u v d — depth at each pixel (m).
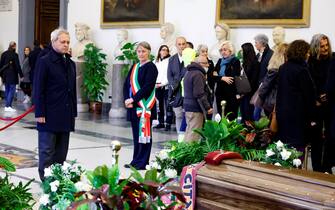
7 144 9.17
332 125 6.02
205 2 12.54
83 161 7.81
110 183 2.26
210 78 8.24
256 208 2.56
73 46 15.70
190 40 12.88
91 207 2.23
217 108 8.11
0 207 3.02
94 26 15.52
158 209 2.33
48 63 5.76
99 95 15.13
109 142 9.70
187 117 7.00
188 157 4.18
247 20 11.60
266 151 4.43
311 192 2.42
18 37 18.36
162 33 12.92
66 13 16.34
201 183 2.84
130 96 7.30
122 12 14.55
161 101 11.94
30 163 7.56
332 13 10.28
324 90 6.31
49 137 5.80
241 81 8.02
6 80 14.52
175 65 9.95
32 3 18.31
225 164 2.94
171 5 13.30
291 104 5.81
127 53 13.66
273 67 6.64
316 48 6.84
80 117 13.77
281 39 10.34
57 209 3.13
